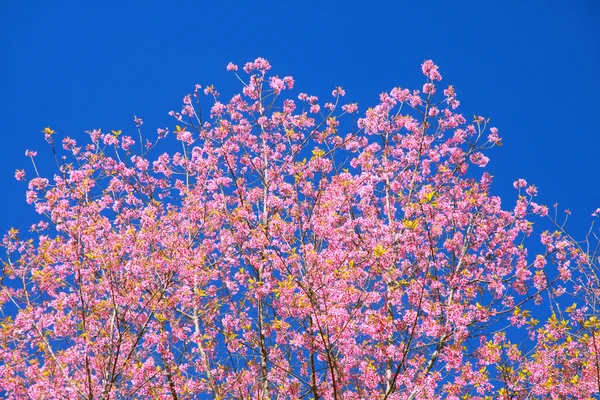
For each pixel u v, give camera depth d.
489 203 12.52
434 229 10.73
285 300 9.13
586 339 10.52
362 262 9.85
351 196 11.35
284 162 12.50
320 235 9.96
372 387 9.08
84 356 9.14
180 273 10.02
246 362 10.16
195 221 10.85
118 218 11.77
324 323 8.48
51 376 9.30
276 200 10.96
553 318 10.72
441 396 9.30
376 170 12.86
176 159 12.70
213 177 12.38
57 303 9.35
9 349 9.34
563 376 10.79
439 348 9.38
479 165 13.09
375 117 12.89
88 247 9.59
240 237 11.16
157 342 9.69
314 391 8.82
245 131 13.12
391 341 9.32
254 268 10.65
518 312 10.12
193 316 10.48
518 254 12.02
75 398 8.98
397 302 9.75
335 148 11.97
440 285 10.12
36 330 9.43
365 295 8.95
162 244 10.27
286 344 9.98
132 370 9.34
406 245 10.29
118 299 9.29
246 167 12.72
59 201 9.96
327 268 9.03
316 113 13.45
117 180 12.20
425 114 12.76
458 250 11.73
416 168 12.59
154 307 9.08
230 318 10.47
